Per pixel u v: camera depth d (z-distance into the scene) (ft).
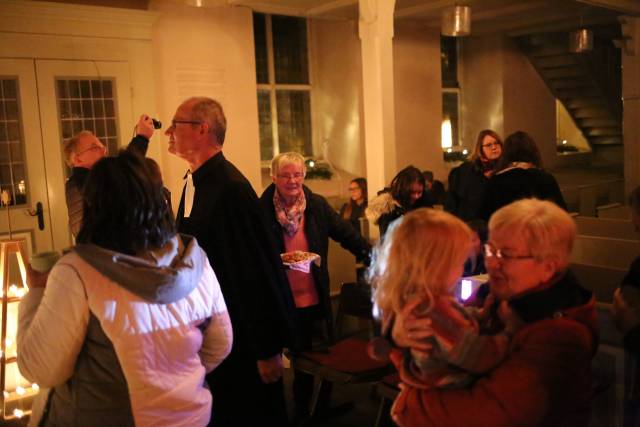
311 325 9.90
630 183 26.02
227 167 7.62
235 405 7.68
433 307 4.06
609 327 6.94
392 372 9.05
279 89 25.41
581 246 12.41
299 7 21.12
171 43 18.84
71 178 9.53
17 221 16.26
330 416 10.70
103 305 4.73
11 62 15.87
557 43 30.81
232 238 7.36
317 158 26.43
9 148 16.08
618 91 33.45
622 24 25.30
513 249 4.11
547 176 11.00
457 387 4.08
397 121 26.45
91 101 17.26
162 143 18.74
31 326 4.81
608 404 6.88
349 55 24.68
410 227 4.20
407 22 26.32
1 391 10.84
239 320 7.40
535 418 3.88
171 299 4.96
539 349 3.89
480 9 24.63
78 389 4.92
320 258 9.90
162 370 4.96
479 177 14.52
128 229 4.90
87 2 17.13
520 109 31.89
